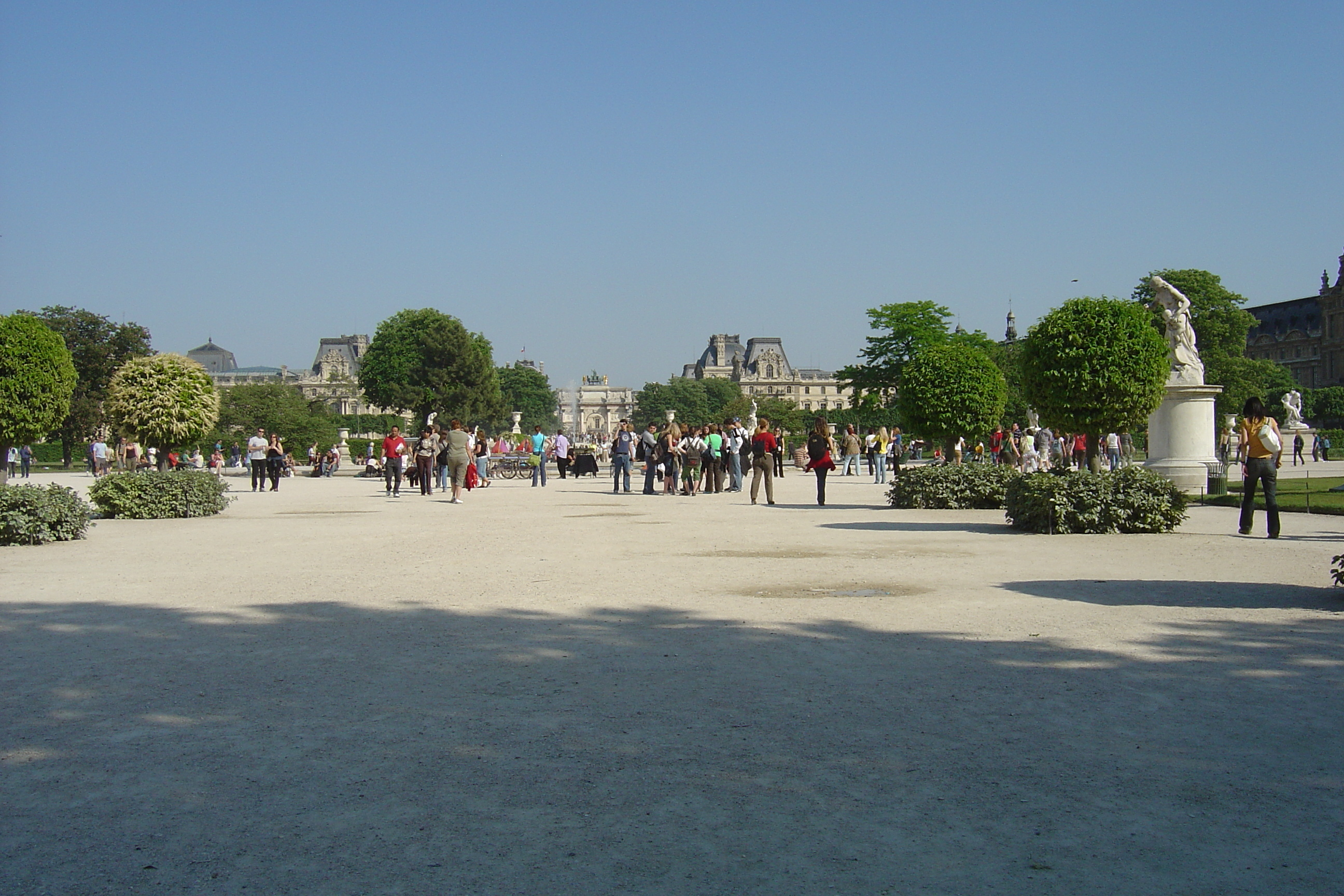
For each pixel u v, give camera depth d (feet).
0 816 15.51
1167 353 61.00
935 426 79.46
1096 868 13.56
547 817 15.34
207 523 67.36
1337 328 464.24
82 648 27.02
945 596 34.12
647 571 41.16
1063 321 60.75
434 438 118.32
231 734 19.43
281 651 26.55
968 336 269.64
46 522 53.62
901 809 15.53
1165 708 20.67
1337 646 26.05
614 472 118.11
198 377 79.56
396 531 60.59
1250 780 16.65
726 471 117.39
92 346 246.88
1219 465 90.17
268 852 14.21
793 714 20.44
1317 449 207.82
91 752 18.43
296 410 310.24
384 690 22.56
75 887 13.16
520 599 34.30
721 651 26.12
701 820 15.21
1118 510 54.90
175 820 15.33
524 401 516.73
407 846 14.39
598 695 21.99
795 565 42.75
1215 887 13.03
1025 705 20.92
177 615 31.78
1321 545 48.44
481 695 22.07
